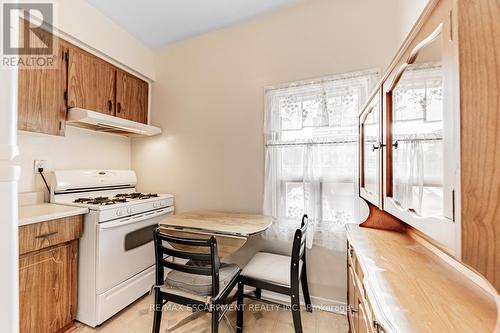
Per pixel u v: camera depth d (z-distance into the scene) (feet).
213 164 7.35
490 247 1.38
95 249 5.27
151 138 8.40
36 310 4.55
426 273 2.61
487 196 1.38
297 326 4.47
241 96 6.97
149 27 7.23
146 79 8.35
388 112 3.19
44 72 5.32
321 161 5.77
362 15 5.57
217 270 4.12
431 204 2.00
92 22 6.29
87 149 7.27
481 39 1.40
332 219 5.65
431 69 1.99
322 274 5.88
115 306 5.58
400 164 2.86
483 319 1.86
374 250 3.28
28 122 4.99
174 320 5.47
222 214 6.57
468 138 1.41
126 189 8.06
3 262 1.14
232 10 6.45
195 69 7.71
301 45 6.18
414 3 4.31
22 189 5.75
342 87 5.59
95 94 6.57
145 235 6.58
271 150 6.34
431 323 1.82
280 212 6.23
